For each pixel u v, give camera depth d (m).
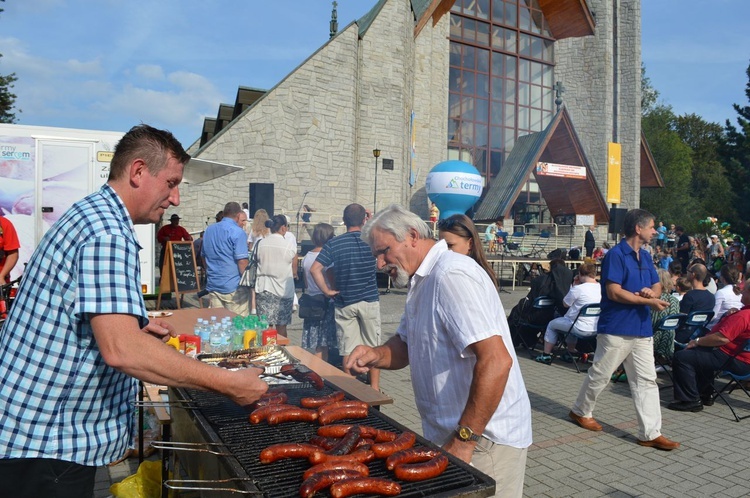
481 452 2.41
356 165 21.28
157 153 2.11
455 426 2.37
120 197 2.10
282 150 19.05
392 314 12.15
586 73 32.12
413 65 25.48
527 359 8.61
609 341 5.14
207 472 2.49
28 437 1.95
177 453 3.40
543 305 8.67
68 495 2.02
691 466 4.63
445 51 28.25
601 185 31.58
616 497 4.06
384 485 1.78
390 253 2.51
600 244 28.88
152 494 3.41
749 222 44.69
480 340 2.18
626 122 32.25
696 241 20.70
